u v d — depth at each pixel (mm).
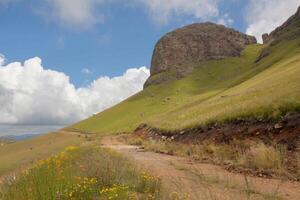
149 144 33906
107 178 10680
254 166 15352
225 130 25344
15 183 8711
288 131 18891
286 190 11078
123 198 8594
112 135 93250
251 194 9812
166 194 9328
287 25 168375
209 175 13000
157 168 16219
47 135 137000
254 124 22500
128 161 16812
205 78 190625
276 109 21344
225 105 41531
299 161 14320
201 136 28703
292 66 68562
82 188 8641
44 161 10609
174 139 34969
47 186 7980
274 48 150250
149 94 185750
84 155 17141
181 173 14516
